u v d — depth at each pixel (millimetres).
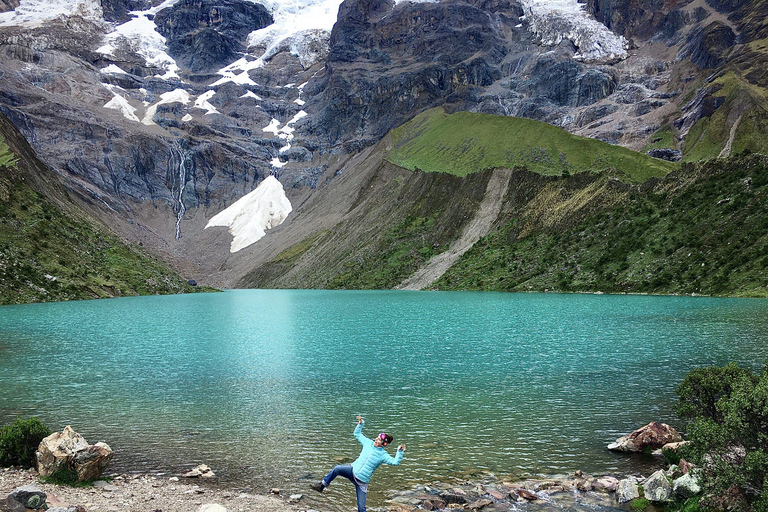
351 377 40281
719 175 142500
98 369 44219
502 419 28984
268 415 30281
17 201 159875
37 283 130125
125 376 41250
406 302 124125
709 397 22703
